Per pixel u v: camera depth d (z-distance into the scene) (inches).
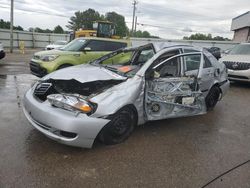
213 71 205.2
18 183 102.9
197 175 117.1
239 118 206.7
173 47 172.4
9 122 163.5
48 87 147.6
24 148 130.9
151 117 154.1
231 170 123.0
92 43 323.6
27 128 155.7
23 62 528.7
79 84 149.8
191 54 180.4
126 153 133.3
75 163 120.6
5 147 130.5
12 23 863.7
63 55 295.0
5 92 243.3
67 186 103.5
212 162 129.9
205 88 199.0
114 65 189.9
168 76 165.6
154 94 154.9
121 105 132.6
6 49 1057.5
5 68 415.5
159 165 123.8
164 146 144.9
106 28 641.6
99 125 124.9
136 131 163.9
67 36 1422.2
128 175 113.9
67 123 117.5
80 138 121.5
